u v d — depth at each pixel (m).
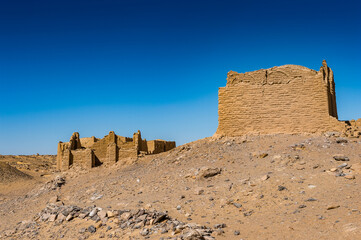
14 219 22.58
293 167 21.00
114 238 14.28
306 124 30.78
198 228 13.27
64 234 16.09
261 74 32.28
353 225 11.33
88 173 35.88
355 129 29.20
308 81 31.45
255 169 22.34
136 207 18.16
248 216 14.77
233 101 32.34
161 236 13.31
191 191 20.28
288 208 14.66
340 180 16.72
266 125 31.45
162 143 50.56
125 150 38.00
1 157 80.19
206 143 31.59
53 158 91.69
